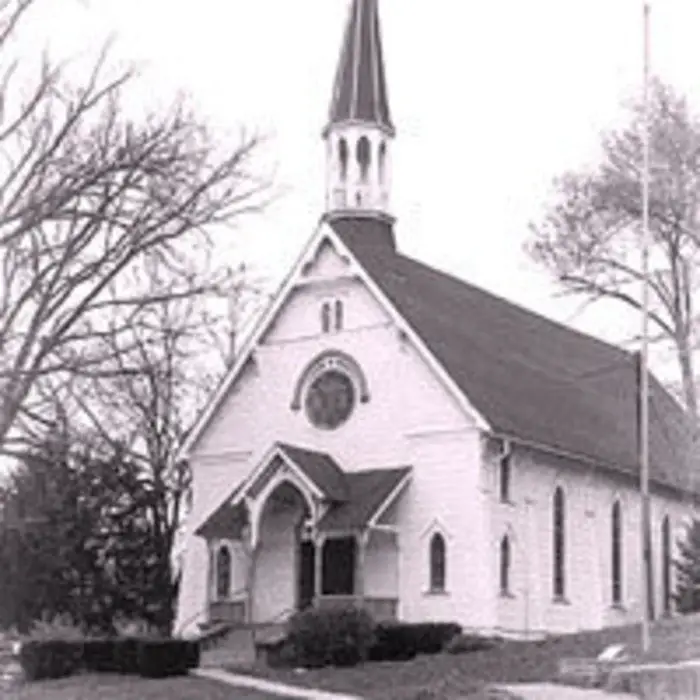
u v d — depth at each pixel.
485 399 44.53
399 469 44.34
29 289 26.91
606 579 49.38
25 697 33.38
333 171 51.41
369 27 53.25
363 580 42.97
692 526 51.66
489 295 57.12
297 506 46.03
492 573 42.41
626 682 29.14
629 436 53.78
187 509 53.38
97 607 47.25
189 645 37.91
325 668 36.56
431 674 33.78
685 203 46.50
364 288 46.47
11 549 44.69
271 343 48.34
